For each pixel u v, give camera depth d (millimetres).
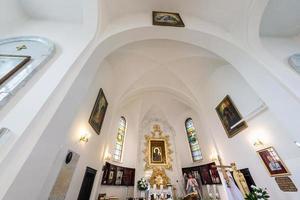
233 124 5887
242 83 5551
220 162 6566
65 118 2336
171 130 10883
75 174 3928
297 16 4500
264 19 4527
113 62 6430
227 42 4355
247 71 4086
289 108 3158
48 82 2410
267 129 4465
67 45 3371
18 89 2154
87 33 3820
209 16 4938
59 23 4277
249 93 5188
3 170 1479
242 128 5426
